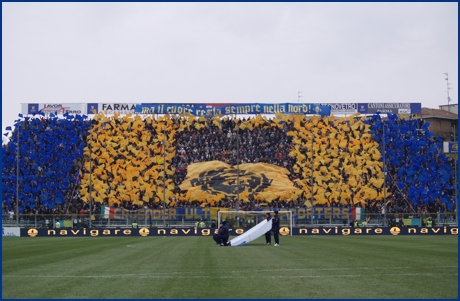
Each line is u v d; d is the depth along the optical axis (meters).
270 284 16.89
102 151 70.81
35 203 68.94
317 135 71.81
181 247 34.56
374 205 69.75
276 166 70.56
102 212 66.38
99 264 23.00
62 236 56.72
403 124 71.88
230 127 72.31
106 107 72.12
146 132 71.81
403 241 42.16
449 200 69.81
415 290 15.75
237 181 65.75
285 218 63.75
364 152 71.31
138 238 50.78
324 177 70.75
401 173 70.50
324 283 17.06
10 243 41.00
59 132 70.69
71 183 69.62
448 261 23.83
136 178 70.38
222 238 35.91
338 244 37.56
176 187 69.62
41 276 19.05
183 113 72.44
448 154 71.06
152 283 17.25
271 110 72.38
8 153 69.75
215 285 16.77
